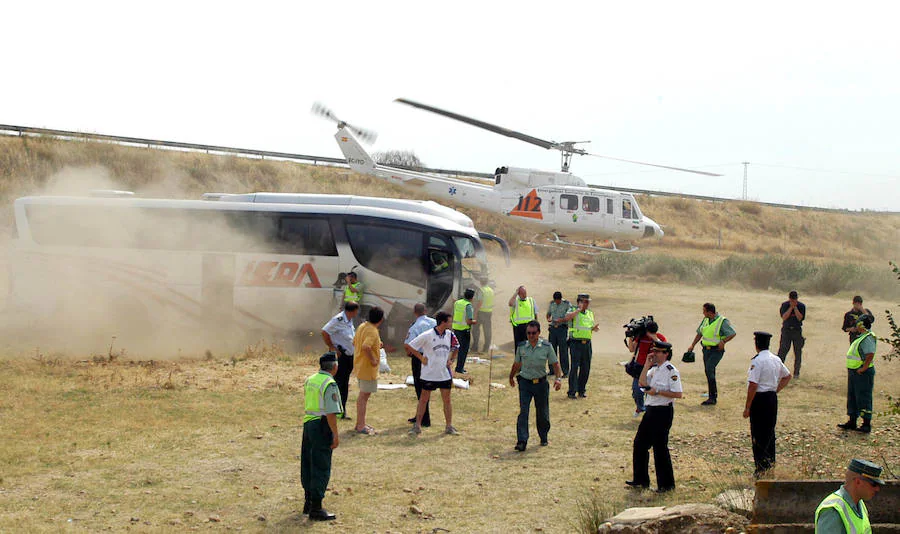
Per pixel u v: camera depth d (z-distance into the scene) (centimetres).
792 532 648
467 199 3097
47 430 1064
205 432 1100
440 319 1136
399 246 2027
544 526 767
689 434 1180
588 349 1477
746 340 2195
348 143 3012
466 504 834
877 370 1727
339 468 960
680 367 1864
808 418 1305
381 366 1667
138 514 769
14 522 729
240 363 1648
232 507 803
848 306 2769
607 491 879
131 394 1308
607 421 1262
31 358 1584
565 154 3195
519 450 1058
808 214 7369
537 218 3105
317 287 1994
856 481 478
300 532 737
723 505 759
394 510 808
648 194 6819
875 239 6844
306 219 2014
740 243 5647
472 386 1552
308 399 784
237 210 2000
